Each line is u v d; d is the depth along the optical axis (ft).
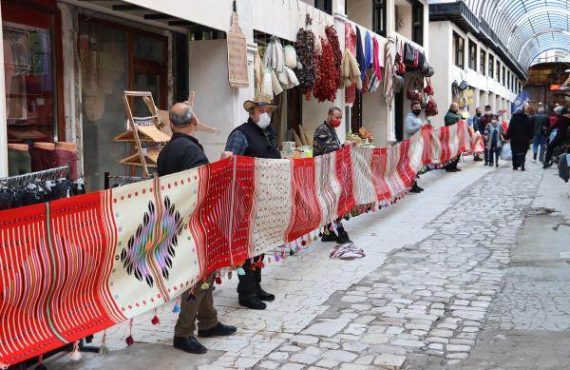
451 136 55.47
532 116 68.49
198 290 16.10
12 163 20.62
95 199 13.10
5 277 11.07
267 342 16.52
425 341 16.30
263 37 36.52
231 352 15.88
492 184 49.01
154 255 14.96
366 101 60.70
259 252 20.03
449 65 83.66
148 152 22.09
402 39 63.16
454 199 41.68
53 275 12.05
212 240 17.07
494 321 17.70
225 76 31.22
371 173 33.27
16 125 22.63
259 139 20.39
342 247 26.23
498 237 29.14
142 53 30.01
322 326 17.62
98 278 13.35
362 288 21.31
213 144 31.63
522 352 15.35
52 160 17.40
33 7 23.30
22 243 11.46
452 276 22.56
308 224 24.38
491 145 64.23
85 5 25.57
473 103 106.22
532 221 32.86
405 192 40.47
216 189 17.12
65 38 24.99
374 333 16.96
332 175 27.32
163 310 19.42
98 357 15.58
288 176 22.12
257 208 19.72
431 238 29.35
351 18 57.26
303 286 21.74
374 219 34.86
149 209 14.58
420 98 67.26
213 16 28.71
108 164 27.99
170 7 25.43
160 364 15.15
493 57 126.62
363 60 49.06
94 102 26.91
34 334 11.75
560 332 16.63
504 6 126.93
